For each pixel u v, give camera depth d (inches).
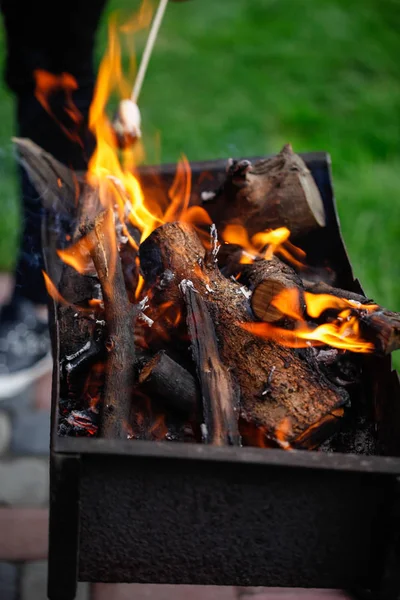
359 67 151.6
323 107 139.3
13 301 90.3
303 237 68.5
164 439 51.2
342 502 44.0
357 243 105.1
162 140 126.6
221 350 52.6
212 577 46.5
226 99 140.3
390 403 50.7
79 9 76.5
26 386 85.7
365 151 126.2
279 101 139.9
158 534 45.0
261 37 160.4
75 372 54.0
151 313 56.4
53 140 83.0
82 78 81.7
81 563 45.9
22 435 79.0
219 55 154.8
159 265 57.3
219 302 54.7
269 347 52.7
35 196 82.1
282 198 64.2
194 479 43.1
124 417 50.3
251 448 42.3
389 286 97.7
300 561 46.1
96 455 41.5
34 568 64.5
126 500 43.8
